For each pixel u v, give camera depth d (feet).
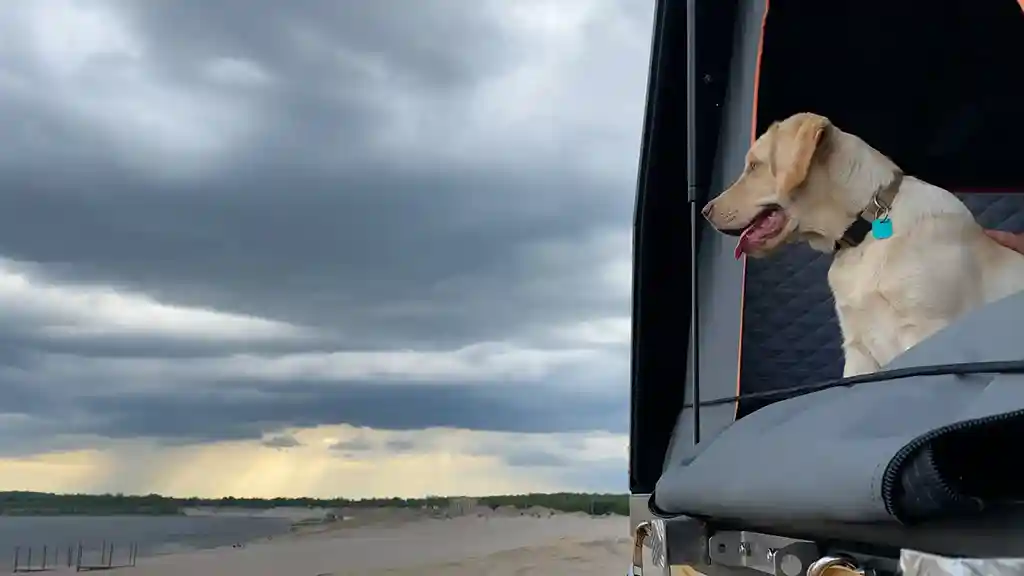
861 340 3.55
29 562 48.37
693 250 3.03
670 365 4.13
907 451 1.34
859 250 3.59
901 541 1.55
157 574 37.29
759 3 3.65
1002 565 1.08
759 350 3.94
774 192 3.66
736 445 2.30
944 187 4.47
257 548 44.68
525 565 18.57
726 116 3.98
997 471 1.47
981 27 3.84
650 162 4.10
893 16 3.82
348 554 35.60
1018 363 1.54
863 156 3.61
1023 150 4.35
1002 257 3.44
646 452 4.12
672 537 2.58
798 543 2.01
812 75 4.08
